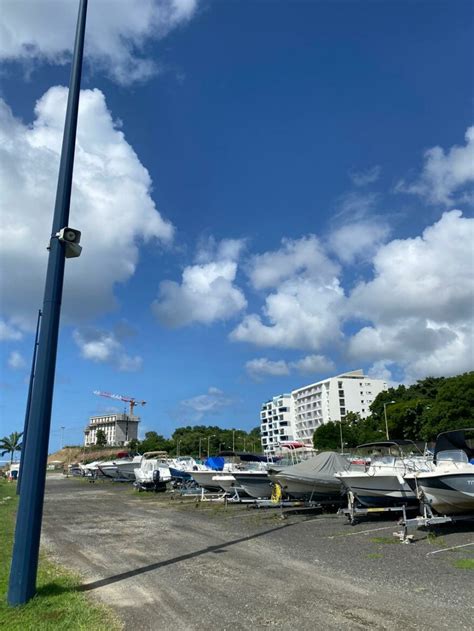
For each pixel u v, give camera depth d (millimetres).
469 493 12234
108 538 12172
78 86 8086
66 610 6047
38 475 6637
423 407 76000
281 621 5625
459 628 5305
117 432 174500
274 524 14242
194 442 114875
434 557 9102
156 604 6371
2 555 9648
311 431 146000
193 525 14281
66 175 7711
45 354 6938
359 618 5676
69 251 7531
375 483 14680
